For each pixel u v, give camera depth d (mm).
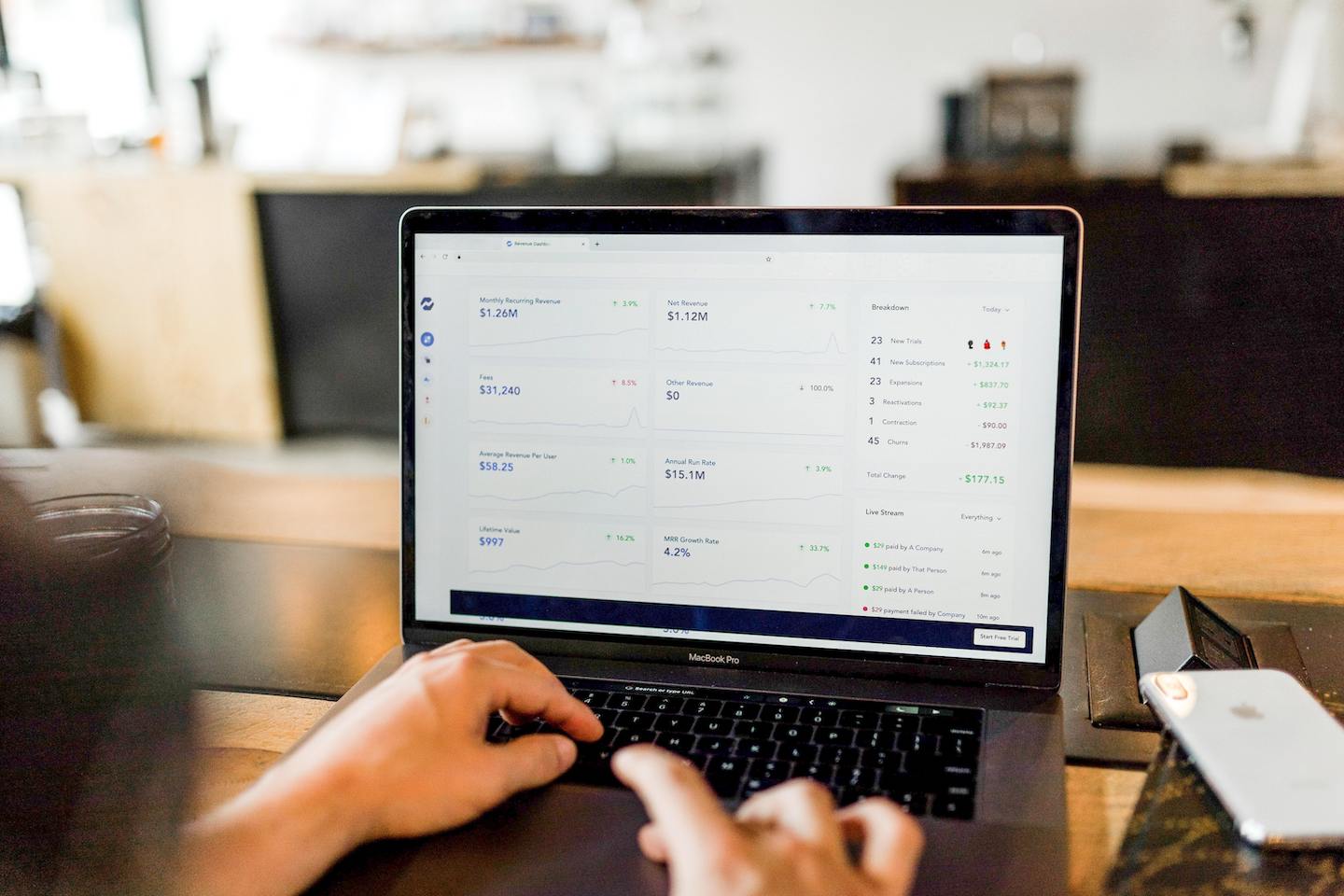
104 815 410
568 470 715
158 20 4551
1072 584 820
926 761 578
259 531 977
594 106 4582
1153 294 2715
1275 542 890
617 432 708
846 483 678
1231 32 3971
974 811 535
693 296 695
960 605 664
